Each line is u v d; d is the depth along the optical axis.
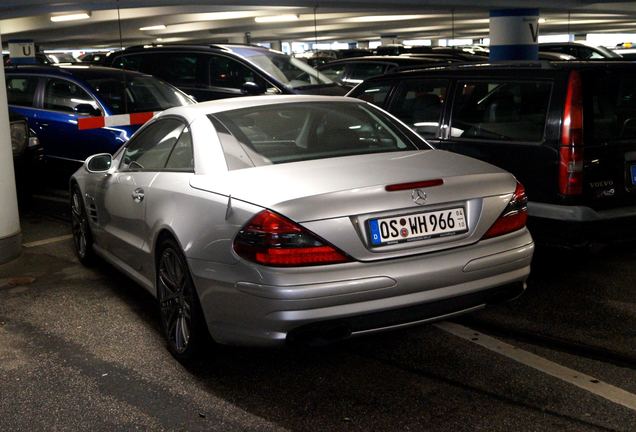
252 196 3.47
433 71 6.03
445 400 3.48
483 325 4.45
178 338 4.04
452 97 5.78
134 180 4.66
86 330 4.58
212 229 3.58
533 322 4.48
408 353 4.06
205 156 3.98
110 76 9.54
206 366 3.97
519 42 20.41
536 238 5.10
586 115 4.90
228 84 11.23
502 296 3.72
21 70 9.96
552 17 33.50
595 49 19.23
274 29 39.72
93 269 5.95
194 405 3.52
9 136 6.18
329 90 10.96
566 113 4.92
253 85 10.59
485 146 5.43
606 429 3.15
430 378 3.73
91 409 3.50
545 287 5.14
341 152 4.07
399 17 32.41
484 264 3.57
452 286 3.50
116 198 4.92
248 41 36.59
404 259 3.41
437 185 3.54
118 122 8.86
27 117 9.56
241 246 3.39
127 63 12.21
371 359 4.00
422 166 3.79
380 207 3.39
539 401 3.43
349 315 3.31
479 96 5.59
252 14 26.28
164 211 4.06
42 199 9.15
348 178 3.54
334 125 4.31
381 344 4.20
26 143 8.29
